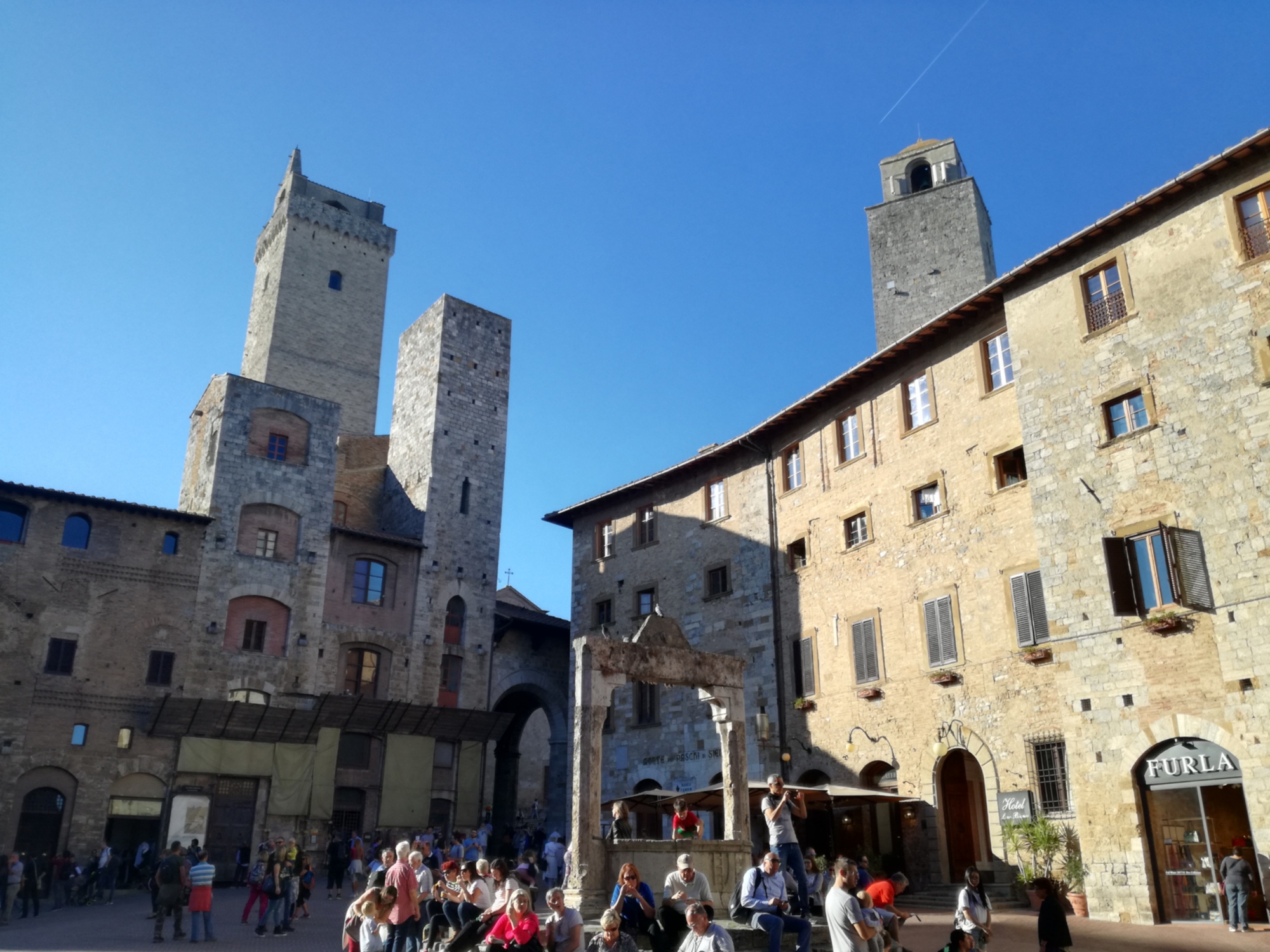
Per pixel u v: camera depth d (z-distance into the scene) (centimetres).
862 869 2281
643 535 4481
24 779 3612
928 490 3269
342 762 4325
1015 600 2867
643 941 1627
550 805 4978
